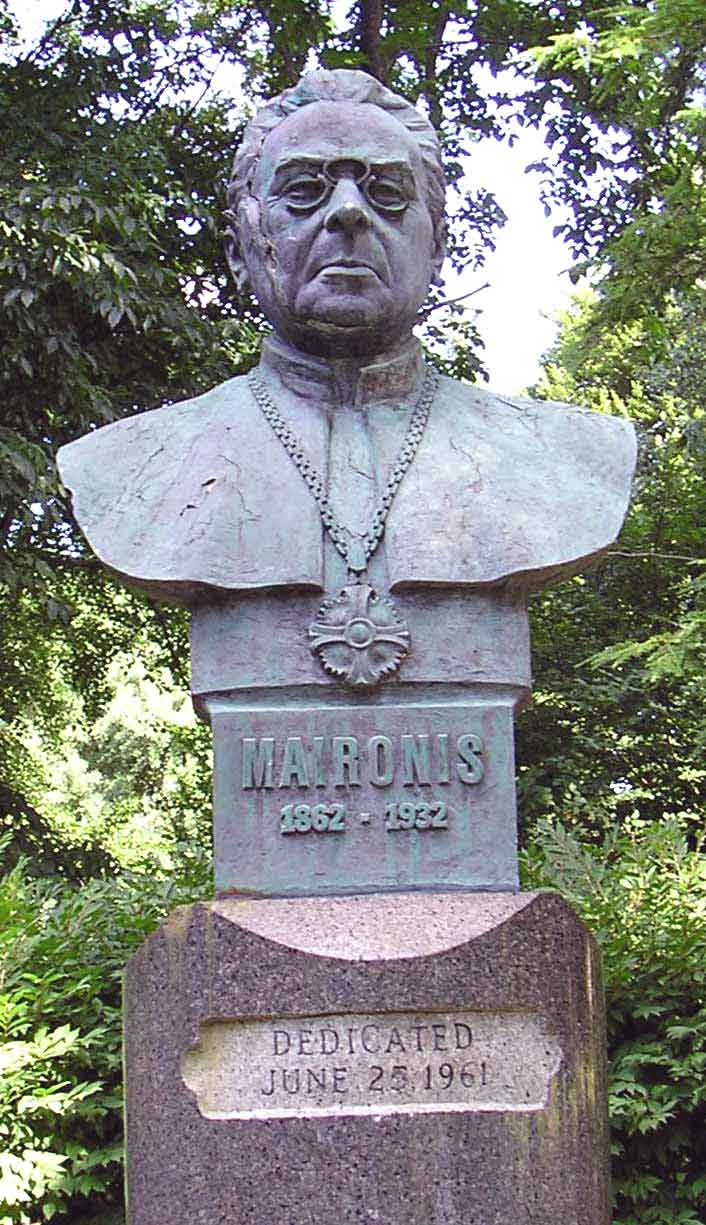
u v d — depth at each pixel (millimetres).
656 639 7387
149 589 3275
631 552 9664
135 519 3324
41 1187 4012
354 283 3373
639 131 9719
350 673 3180
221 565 3236
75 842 10266
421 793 3158
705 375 11812
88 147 9039
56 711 11773
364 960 2943
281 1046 2943
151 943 3043
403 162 3451
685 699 10234
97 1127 4160
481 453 3414
